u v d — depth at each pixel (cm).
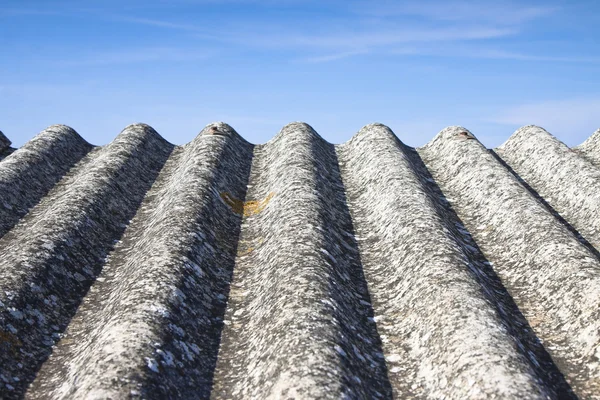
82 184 866
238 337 548
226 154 1052
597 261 618
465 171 988
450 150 1111
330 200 853
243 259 714
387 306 598
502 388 415
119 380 422
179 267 605
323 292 546
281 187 863
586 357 506
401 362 508
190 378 472
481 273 645
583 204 855
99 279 667
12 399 461
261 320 542
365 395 443
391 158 982
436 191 957
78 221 738
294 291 546
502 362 442
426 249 641
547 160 1033
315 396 405
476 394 420
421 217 723
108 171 934
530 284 632
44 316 567
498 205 817
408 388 474
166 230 687
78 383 436
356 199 909
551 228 702
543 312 584
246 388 460
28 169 972
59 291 611
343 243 730
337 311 527
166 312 523
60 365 508
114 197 863
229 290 637
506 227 759
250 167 1084
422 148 1226
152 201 915
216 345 536
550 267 630
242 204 895
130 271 627
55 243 669
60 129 1203
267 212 827
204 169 927
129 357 449
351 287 626
